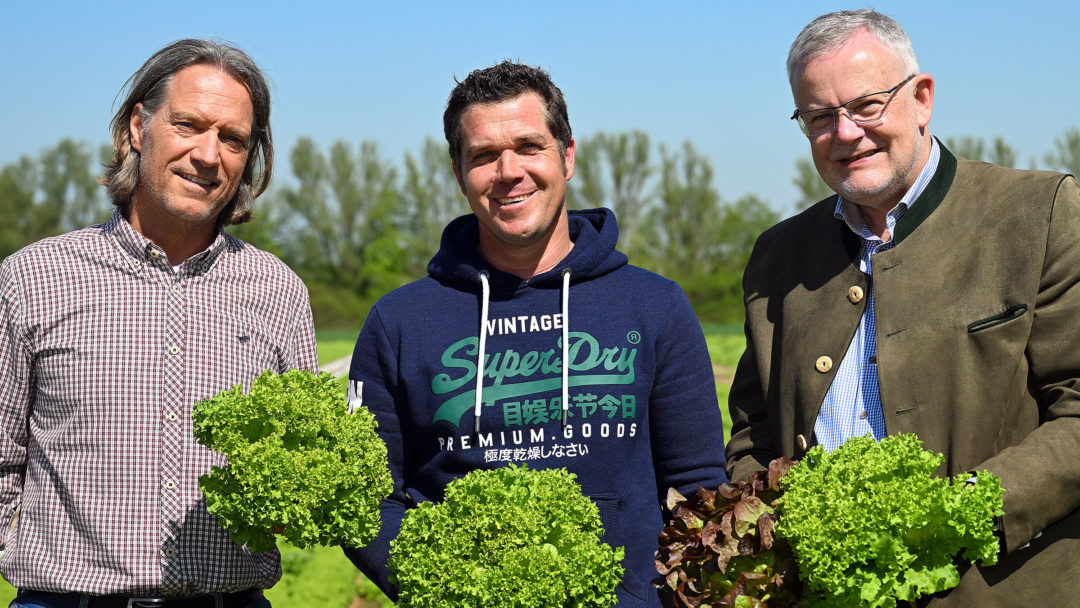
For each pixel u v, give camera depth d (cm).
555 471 349
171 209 383
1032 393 364
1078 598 345
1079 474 333
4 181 7569
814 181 7381
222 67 390
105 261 389
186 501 379
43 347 379
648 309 401
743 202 7956
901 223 386
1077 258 351
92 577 370
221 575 383
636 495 391
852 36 372
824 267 411
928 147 393
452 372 397
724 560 332
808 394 400
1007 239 365
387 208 7800
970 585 351
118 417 376
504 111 377
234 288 407
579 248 404
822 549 310
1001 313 360
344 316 7631
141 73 389
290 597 955
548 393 390
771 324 430
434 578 328
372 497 349
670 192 7950
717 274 7850
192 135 382
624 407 390
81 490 375
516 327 398
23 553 377
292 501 331
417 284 419
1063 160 7462
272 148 430
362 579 1037
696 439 399
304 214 7850
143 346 382
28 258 386
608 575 337
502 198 383
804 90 381
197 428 350
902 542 314
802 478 330
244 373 400
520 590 320
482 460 390
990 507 317
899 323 377
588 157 7950
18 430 388
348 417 350
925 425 368
